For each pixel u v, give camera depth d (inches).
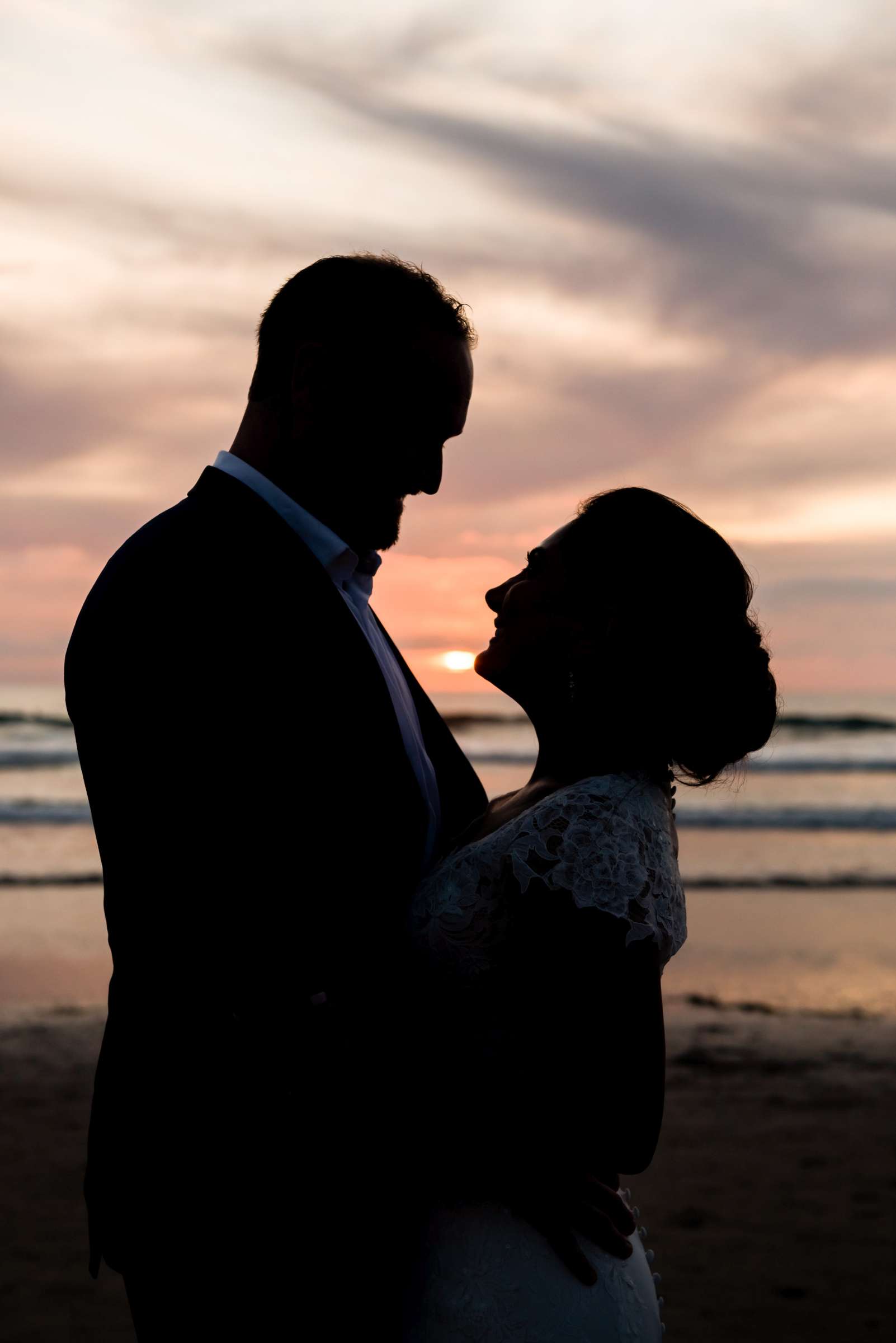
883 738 1889.8
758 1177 204.8
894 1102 250.5
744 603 78.1
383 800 80.0
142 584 78.6
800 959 427.2
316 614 80.4
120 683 76.9
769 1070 276.7
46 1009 344.2
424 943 74.8
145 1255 73.2
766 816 956.0
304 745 77.7
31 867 679.1
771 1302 155.8
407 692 95.0
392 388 84.7
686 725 74.9
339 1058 73.1
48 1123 234.8
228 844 75.7
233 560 79.8
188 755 75.8
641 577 75.5
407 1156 74.3
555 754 80.0
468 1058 74.0
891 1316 151.7
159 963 74.8
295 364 85.1
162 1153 72.8
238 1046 73.0
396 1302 72.4
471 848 75.2
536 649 79.2
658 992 69.0
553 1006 69.6
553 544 80.5
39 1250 174.2
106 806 77.5
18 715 1966.0
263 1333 71.3
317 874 77.2
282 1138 72.1
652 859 70.4
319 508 87.1
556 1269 70.4
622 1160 69.6
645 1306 73.1
